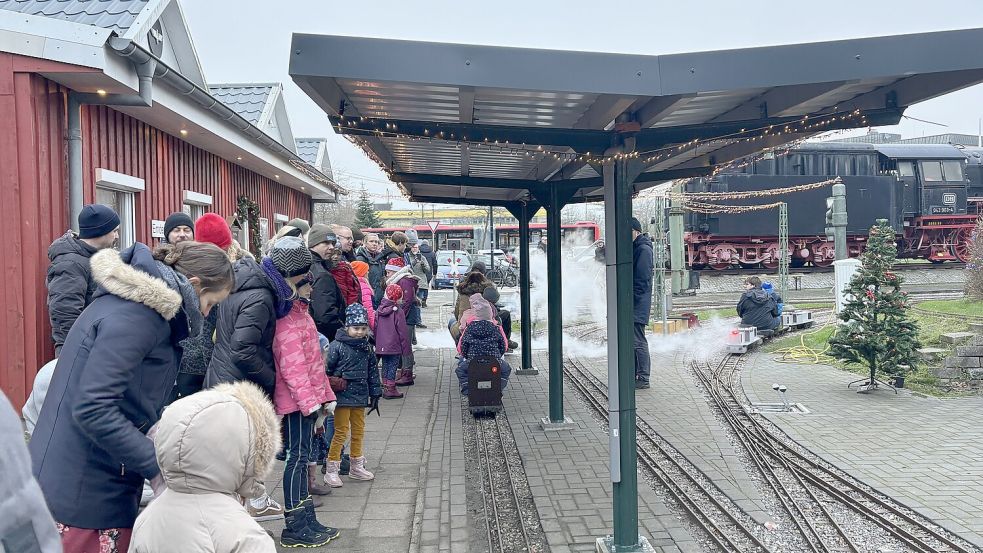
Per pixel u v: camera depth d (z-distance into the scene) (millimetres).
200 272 2861
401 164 8195
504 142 4512
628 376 4395
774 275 26578
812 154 26141
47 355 6039
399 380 10328
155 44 7645
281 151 11539
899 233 26359
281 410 4305
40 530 1196
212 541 1962
